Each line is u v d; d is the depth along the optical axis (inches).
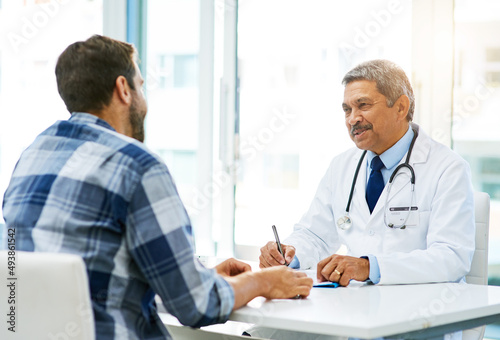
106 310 43.6
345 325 42.8
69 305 39.8
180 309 44.7
